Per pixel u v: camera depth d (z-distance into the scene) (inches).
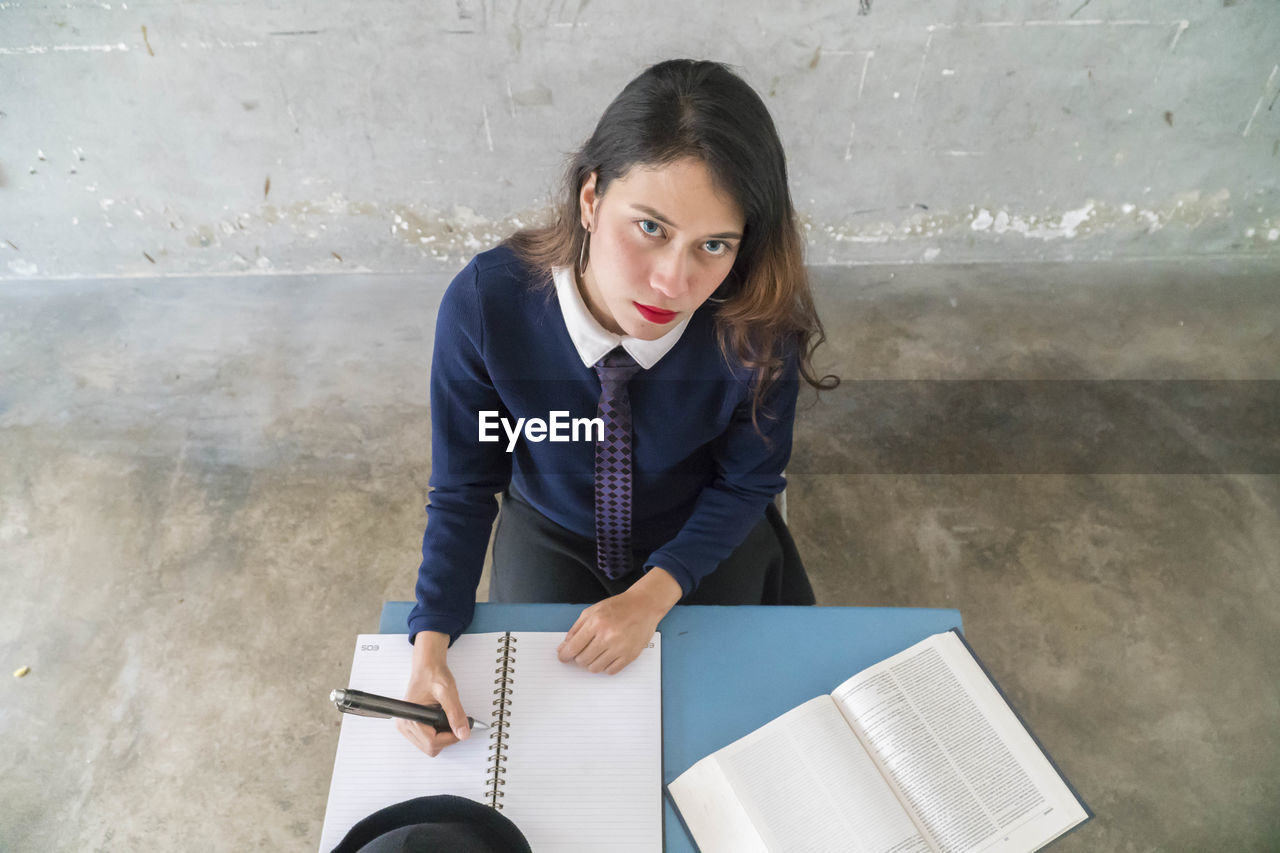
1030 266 97.0
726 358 36.4
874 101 83.3
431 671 32.9
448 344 37.4
